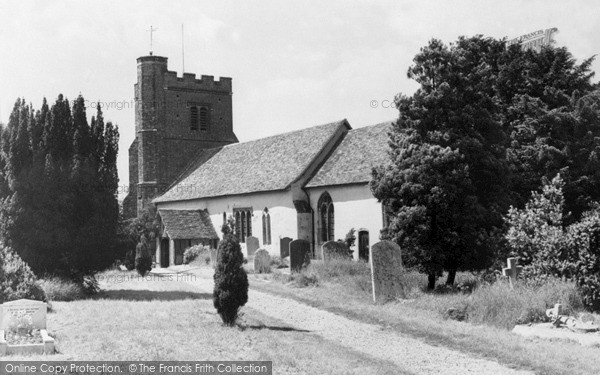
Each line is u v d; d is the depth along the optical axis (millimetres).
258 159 55469
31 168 26625
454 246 25656
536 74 38781
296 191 46625
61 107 27516
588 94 37500
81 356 14359
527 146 35438
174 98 66562
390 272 24266
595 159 35250
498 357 14922
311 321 20391
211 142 68500
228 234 19281
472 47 32719
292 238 46562
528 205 25625
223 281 18875
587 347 15719
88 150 27891
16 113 27188
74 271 27000
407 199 26281
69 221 26672
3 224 25750
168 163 65812
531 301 18781
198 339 16531
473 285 24906
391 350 15891
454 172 25469
